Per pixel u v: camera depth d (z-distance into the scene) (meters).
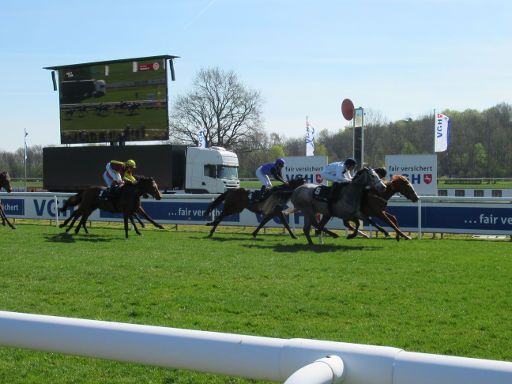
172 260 9.79
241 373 1.49
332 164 12.86
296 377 1.29
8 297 6.93
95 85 30.11
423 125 54.81
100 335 1.60
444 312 6.14
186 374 4.41
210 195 16.56
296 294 7.01
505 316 5.97
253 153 56.91
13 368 4.59
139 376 4.39
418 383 1.30
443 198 14.12
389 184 12.73
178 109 51.44
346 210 12.14
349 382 1.38
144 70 28.95
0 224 18.03
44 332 1.66
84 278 8.09
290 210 13.82
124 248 11.55
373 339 5.16
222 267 9.04
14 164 67.81
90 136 30.42
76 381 4.32
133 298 6.86
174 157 28.75
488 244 12.34
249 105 52.06
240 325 5.68
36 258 9.98
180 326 5.63
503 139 51.75
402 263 9.40
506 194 22.83
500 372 1.23
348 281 7.85
